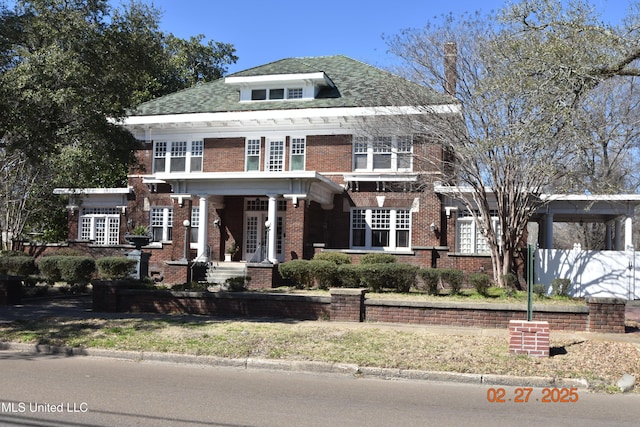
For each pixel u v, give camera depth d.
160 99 30.64
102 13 16.28
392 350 11.30
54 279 23.05
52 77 14.29
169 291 16.22
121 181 35.56
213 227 27.62
